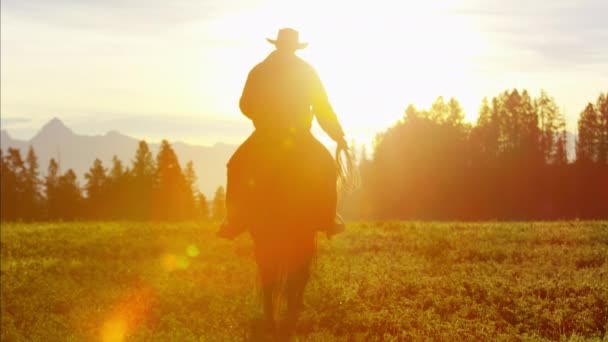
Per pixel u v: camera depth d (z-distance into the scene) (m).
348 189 9.38
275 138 8.78
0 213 112.44
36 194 118.38
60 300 13.10
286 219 8.55
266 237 8.62
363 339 9.65
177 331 10.40
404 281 13.09
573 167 84.94
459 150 94.31
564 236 19.70
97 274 16.06
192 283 14.13
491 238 20.06
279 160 8.63
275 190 8.55
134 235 24.22
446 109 110.06
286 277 9.03
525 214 72.81
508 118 101.56
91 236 23.91
